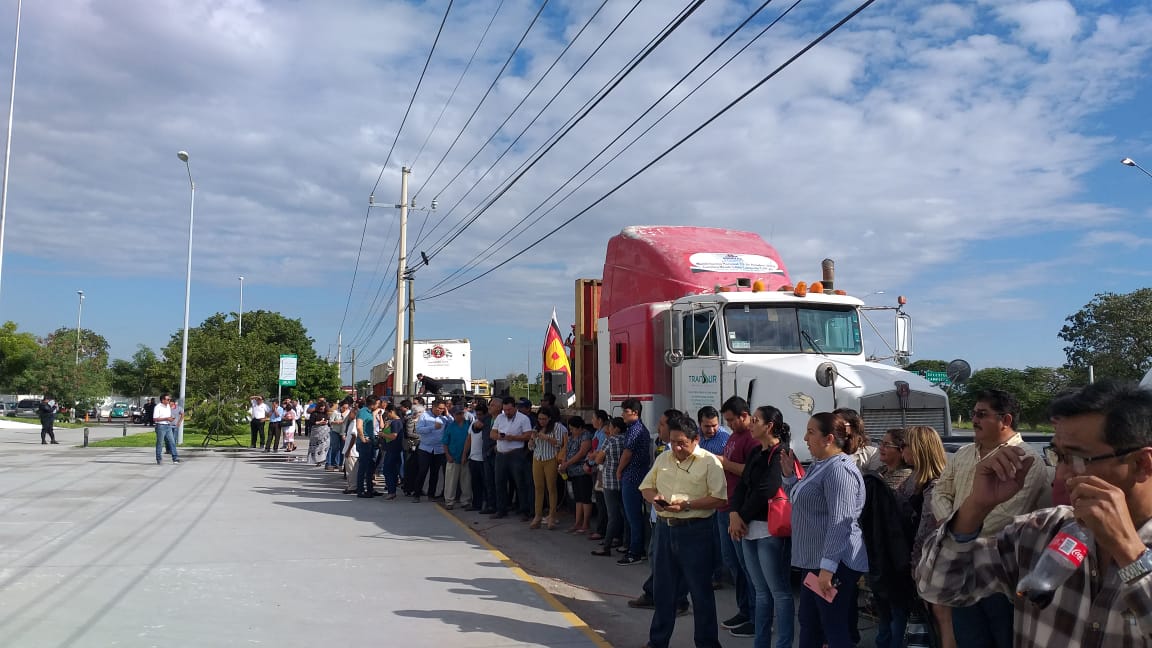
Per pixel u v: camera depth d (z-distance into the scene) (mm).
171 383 42656
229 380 36656
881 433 8484
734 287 10820
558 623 6770
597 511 12445
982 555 2820
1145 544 2213
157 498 13883
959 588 2863
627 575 9281
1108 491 2145
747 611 7133
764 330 10172
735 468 7145
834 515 4945
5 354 57625
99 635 6180
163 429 20516
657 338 11109
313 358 84250
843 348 10477
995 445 4516
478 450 14055
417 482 15055
